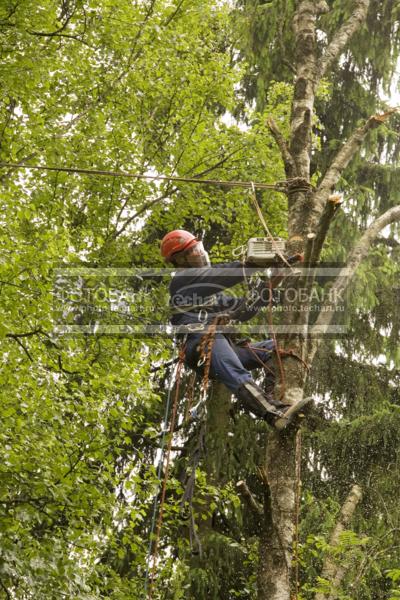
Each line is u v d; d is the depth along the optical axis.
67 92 13.12
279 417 6.61
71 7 13.66
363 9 9.72
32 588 9.73
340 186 17.31
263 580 6.69
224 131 14.41
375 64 17.50
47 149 11.95
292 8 16.02
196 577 13.84
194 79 14.02
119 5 13.16
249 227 14.07
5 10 11.55
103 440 10.84
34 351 10.48
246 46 16.56
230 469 15.22
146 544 13.56
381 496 15.12
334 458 15.84
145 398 11.38
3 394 10.02
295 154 8.22
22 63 11.27
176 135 14.19
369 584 13.60
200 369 7.14
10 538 9.91
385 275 16.58
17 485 10.09
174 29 14.03
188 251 7.40
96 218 13.50
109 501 10.72
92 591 10.61
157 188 13.40
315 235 6.84
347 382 16.73
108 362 11.34
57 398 10.72
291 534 6.80
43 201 12.18
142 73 13.53
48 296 10.20
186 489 7.72
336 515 14.62
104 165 13.25
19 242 10.39
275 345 6.97
